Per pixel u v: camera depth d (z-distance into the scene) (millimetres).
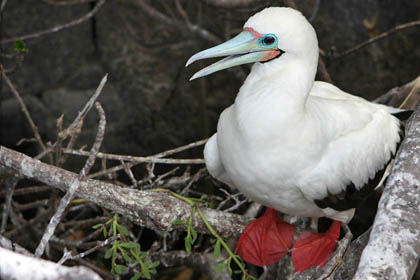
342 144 8523
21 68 15555
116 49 15961
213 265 10688
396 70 15469
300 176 8234
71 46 15828
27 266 4516
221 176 9406
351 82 15617
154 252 10641
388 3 15297
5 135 15742
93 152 7625
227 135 8352
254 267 11984
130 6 15672
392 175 7223
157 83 16062
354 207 8984
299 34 8016
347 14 15297
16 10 15281
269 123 7887
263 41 8094
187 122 16172
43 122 15789
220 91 16062
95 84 16109
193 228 9125
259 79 8312
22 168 8930
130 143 16234
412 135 7664
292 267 10320
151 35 15891
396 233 6477
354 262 8898
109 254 8328
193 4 15641
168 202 8820
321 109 8461
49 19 15539
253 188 8477
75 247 11234
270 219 9562
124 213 8742
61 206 7809
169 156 15961
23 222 11930
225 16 11039
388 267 6164
